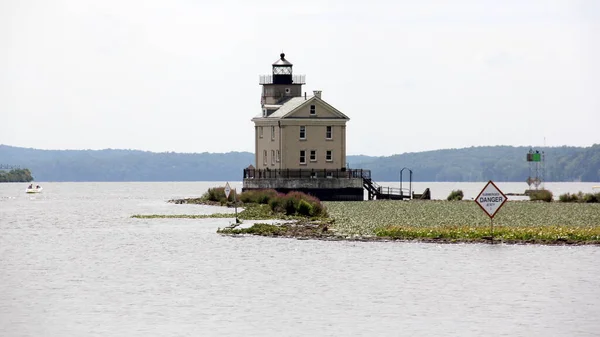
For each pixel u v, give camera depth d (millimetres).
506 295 177625
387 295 178750
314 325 152250
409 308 165875
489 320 155375
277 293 181375
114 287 189750
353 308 165875
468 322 154000
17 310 164750
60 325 152250
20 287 190375
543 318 156625
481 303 169875
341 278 199375
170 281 197250
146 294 181000
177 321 155250
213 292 182875
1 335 145375
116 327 150750
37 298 176875
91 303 171500
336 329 149375
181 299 175250
